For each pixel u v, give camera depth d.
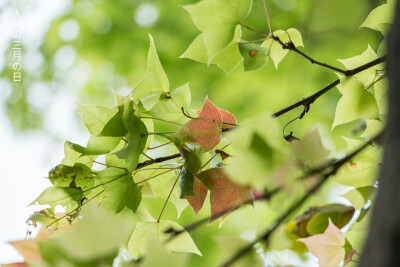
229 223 2.56
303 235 1.41
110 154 1.33
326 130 3.07
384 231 0.99
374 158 1.32
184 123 1.37
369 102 1.33
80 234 1.08
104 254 1.08
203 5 1.29
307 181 1.14
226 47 1.33
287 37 1.36
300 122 3.16
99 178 1.32
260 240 1.14
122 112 1.32
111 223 1.08
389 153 1.04
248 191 1.31
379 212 1.02
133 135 1.31
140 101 1.35
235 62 1.34
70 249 1.08
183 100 1.36
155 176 1.34
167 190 1.38
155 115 1.35
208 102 1.33
